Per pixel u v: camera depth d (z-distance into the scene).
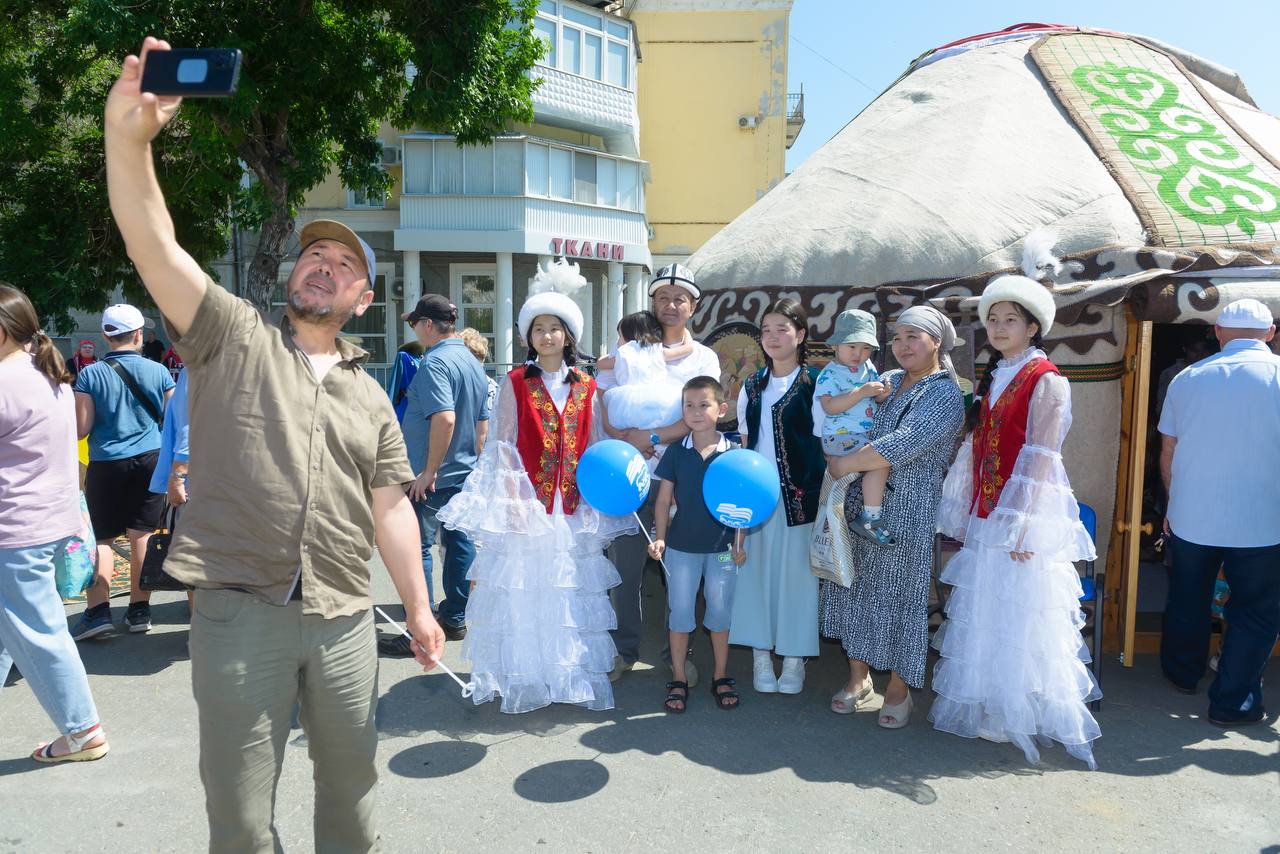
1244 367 3.69
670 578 3.99
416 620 2.30
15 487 3.17
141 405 4.77
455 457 4.95
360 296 2.24
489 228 18.84
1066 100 5.97
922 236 5.09
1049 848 2.87
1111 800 3.18
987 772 3.39
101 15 8.73
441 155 18.72
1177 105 6.01
